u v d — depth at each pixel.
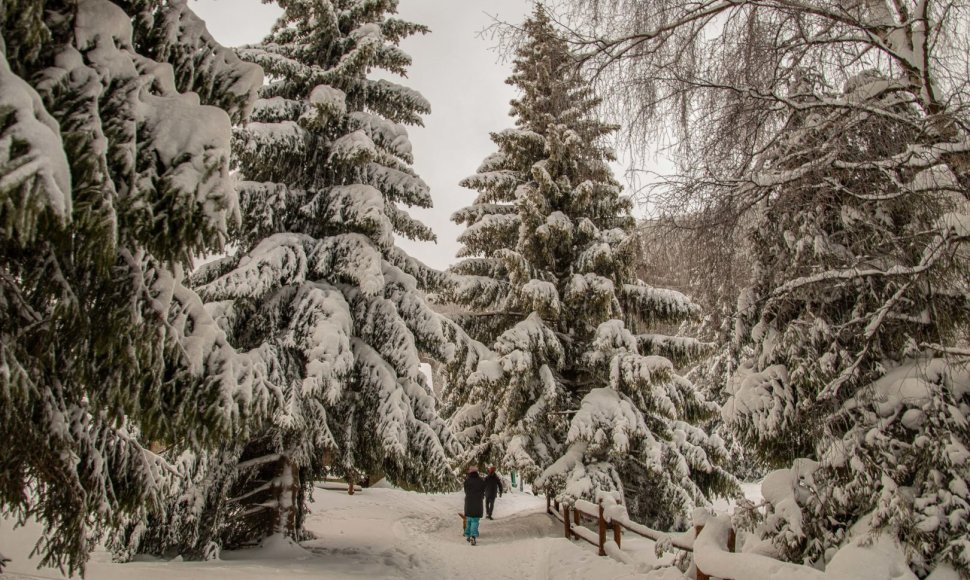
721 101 5.86
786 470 5.93
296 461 9.98
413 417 10.91
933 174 4.71
